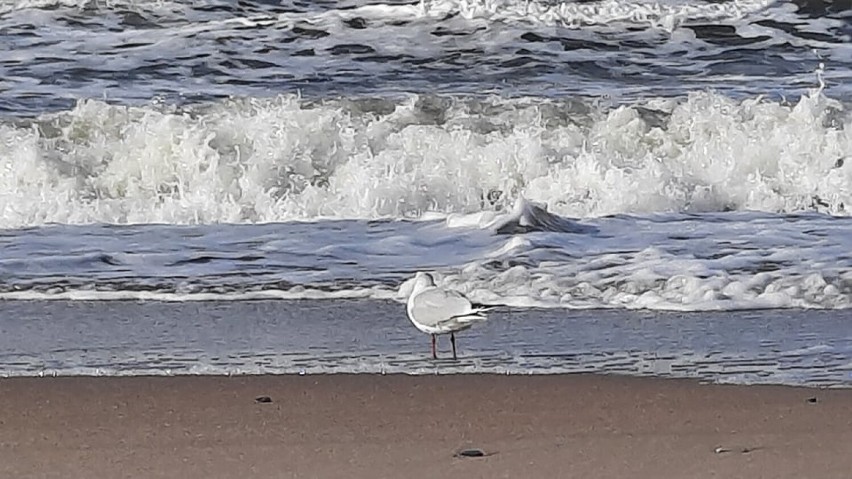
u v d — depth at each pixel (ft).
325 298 51.67
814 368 38.99
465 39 118.83
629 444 29.55
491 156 79.36
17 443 29.81
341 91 101.60
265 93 100.68
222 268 57.11
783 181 78.74
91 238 64.23
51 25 120.47
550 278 52.95
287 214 73.51
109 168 79.92
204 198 75.41
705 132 84.99
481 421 31.86
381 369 39.11
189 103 91.86
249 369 39.40
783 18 127.24
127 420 31.99
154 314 48.93
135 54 112.47
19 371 39.17
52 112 93.40
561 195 76.02
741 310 48.03
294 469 27.58
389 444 29.66
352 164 78.33
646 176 76.89
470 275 53.88
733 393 34.91
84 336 44.98
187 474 27.25
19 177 78.33
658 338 43.65
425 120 87.86
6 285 53.78
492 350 41.91
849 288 51.06
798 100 93.86
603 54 116.16
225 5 128.36
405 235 63.41
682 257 56.44
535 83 105.50
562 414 32.55
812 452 28.81
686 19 126.31
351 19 122.31
